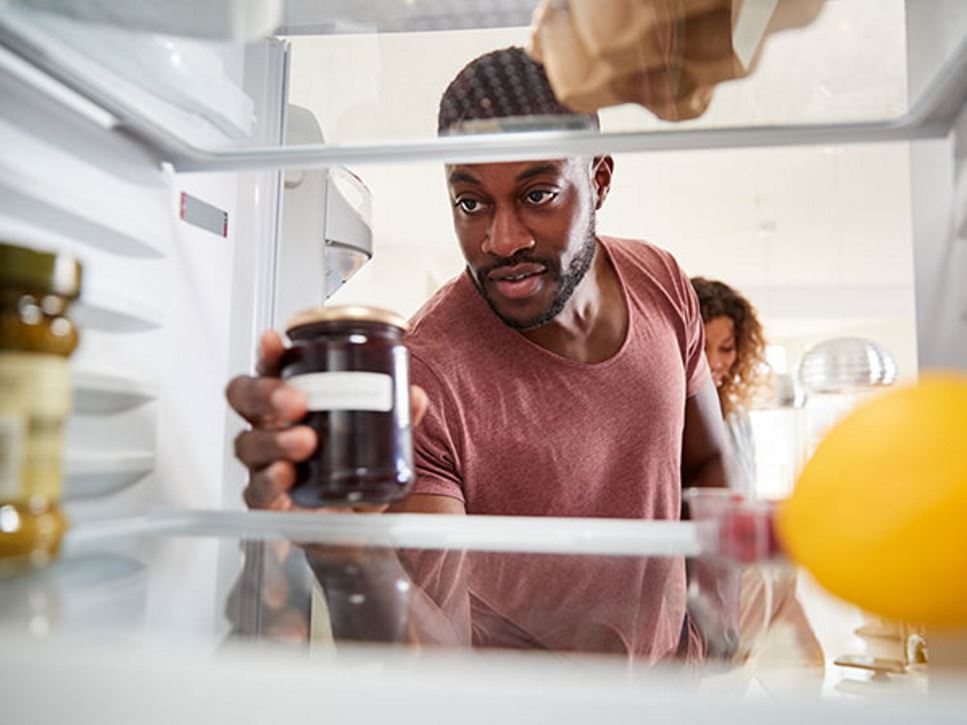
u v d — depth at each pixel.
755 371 2.40
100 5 0.48
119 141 0.61
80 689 0.22
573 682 0.21
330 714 0.21
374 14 0.61
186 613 0.33
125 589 0.37
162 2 0.49
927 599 0.31
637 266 1.19
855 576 0.32
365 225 1.26
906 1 0.52
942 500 0.31
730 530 0.47
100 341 0.59
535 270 1.00
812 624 0.38
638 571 0.48
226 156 0.68
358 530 0.57
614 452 1.08
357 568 0.46
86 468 0.55
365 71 0.65
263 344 0.58
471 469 1.07
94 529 0.53
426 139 0.67
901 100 0.60
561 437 1.07
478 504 1.08
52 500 0.43
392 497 0.53
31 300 0.42
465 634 0.35
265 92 0.68
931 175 0.63
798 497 0.37
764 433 3.96
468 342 1.09
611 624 0.38
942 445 0.32
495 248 0.98
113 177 0.60
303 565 0.46
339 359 0.53
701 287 2.42
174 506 0.67
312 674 0.21
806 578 0.40
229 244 0.79
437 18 0.61
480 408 1.07
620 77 0.58
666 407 1.10
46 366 0.42
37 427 0.42
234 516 0.58
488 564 0.49
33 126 0.52
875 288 5.53
